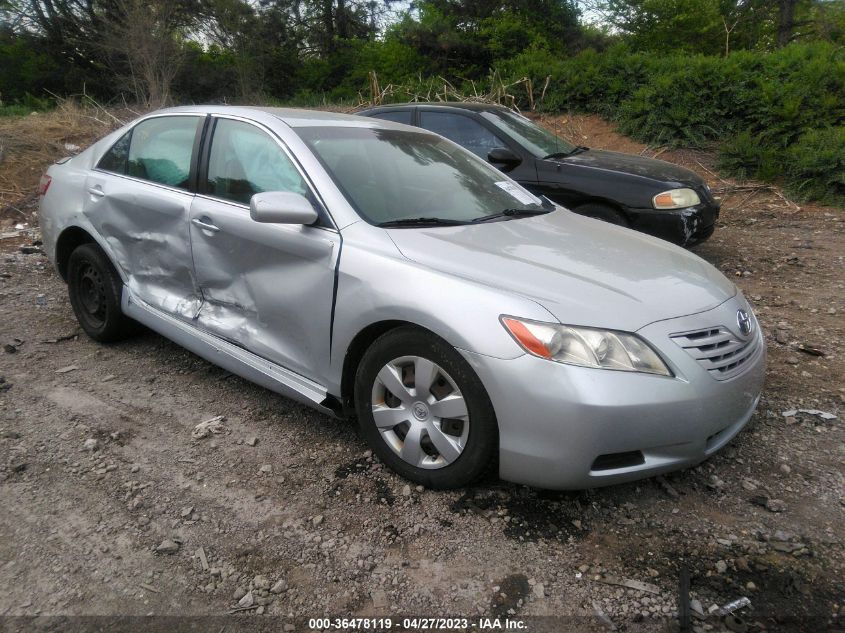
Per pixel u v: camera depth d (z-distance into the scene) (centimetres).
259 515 281
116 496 293
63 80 2714
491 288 273
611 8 2225
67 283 479
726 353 286
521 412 258
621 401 252
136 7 2025
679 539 269
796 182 1029
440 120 715
